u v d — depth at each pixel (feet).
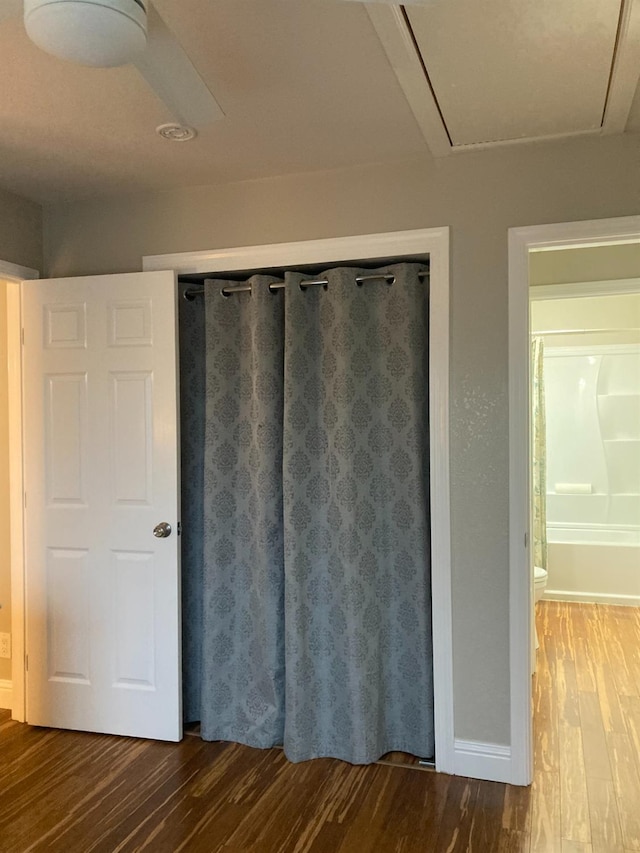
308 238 9.33
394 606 9.43
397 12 5.49
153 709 9.78
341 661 9.29
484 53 6.21
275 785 8.52
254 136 8.08
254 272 9.87
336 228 9.21
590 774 8.67
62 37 4.11
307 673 9.30
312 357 9.59
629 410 18.53
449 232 8.71
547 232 8.34
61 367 10.14
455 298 8.70
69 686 10.13
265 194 9.52
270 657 9.48
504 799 8.13
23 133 8.00
